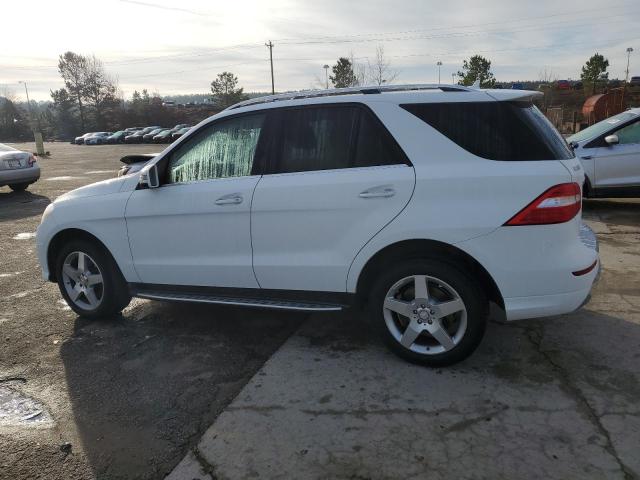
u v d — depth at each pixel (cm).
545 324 430
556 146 350
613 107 2978
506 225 331
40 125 9775
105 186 467
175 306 519
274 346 420
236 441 298
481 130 345
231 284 414
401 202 348
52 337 454
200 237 416
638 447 278
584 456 273
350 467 273
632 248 647
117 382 372
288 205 378
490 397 329
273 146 393
